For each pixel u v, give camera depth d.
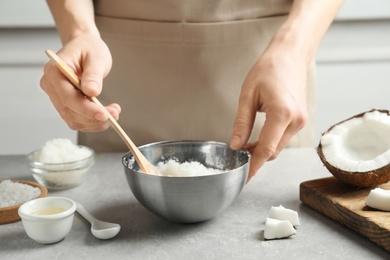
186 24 1.21
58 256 0.75
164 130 1.28
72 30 1.02
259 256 0.73
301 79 0.96
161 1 1.20
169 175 0.87
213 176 0.78
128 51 1.24
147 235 0.80
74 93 0.86
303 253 0.74
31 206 0.82
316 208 0.88
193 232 0.81
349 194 0.87
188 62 1.24
